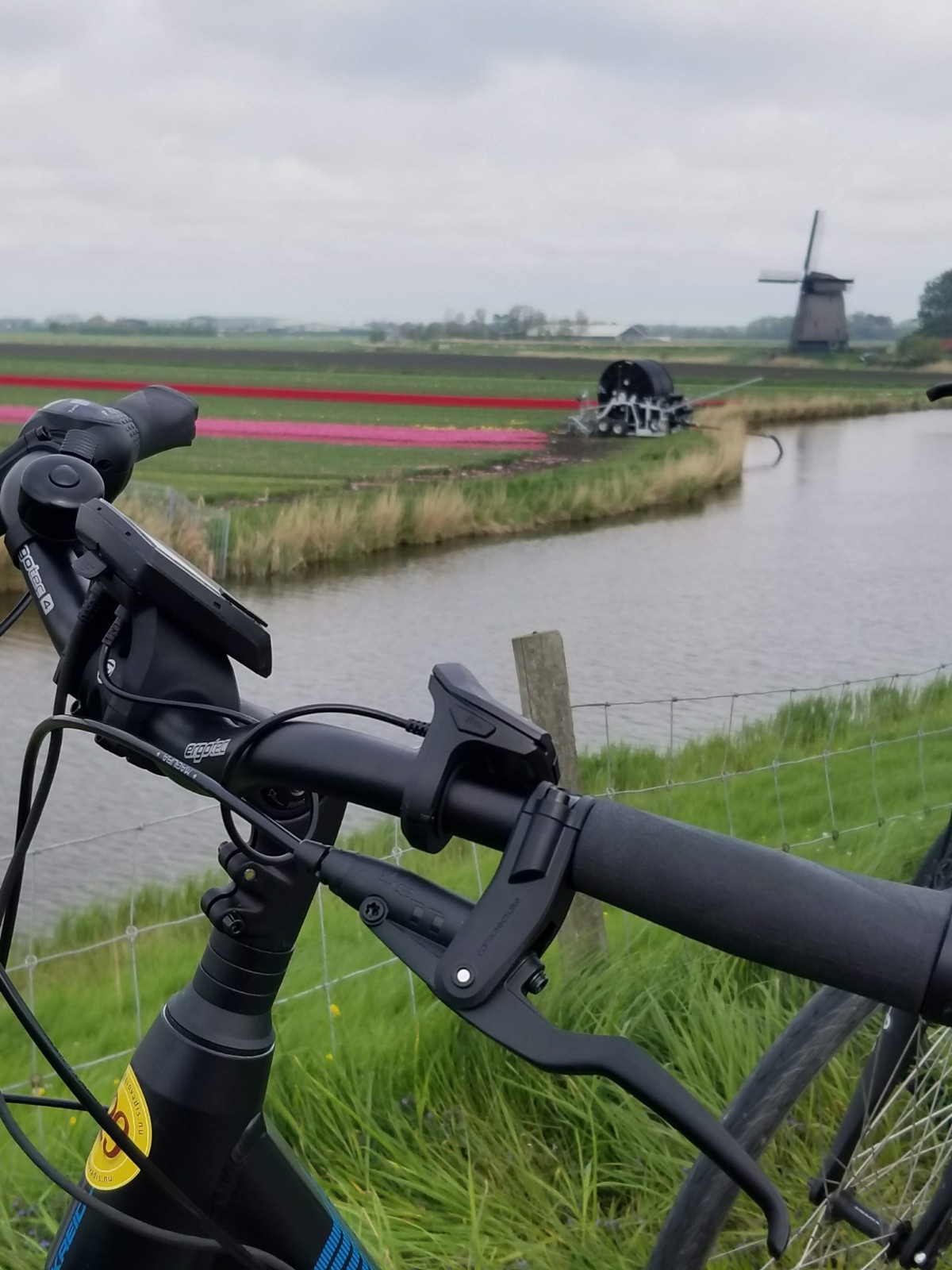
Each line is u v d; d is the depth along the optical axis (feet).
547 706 11.34
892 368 313.94
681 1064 9.54
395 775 2.62
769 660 42.01
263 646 3.08
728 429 126.21
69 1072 2.96
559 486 84.94
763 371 286.87
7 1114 3.17
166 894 17.70
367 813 17.66
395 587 55.93
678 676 39.42
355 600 52.24
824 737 25.58
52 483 3.45
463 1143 9.07
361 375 240.53
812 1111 7.47
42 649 35.96
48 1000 12.17
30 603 3.67
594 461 98.17
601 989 10.60
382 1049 9.86
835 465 113.80
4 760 26.25
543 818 2.27
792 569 61.57
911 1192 6.18
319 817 3.26
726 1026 9.73
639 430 117.08
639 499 87.20
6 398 143.64
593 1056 2.02
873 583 57.62
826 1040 5.42
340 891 2.46
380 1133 8.91
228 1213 3.38
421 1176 8.63
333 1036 9.79
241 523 61.77
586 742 28.55
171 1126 3.26
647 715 32.04
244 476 81.66
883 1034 6.14
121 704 3.07
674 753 24.04
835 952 2.06
